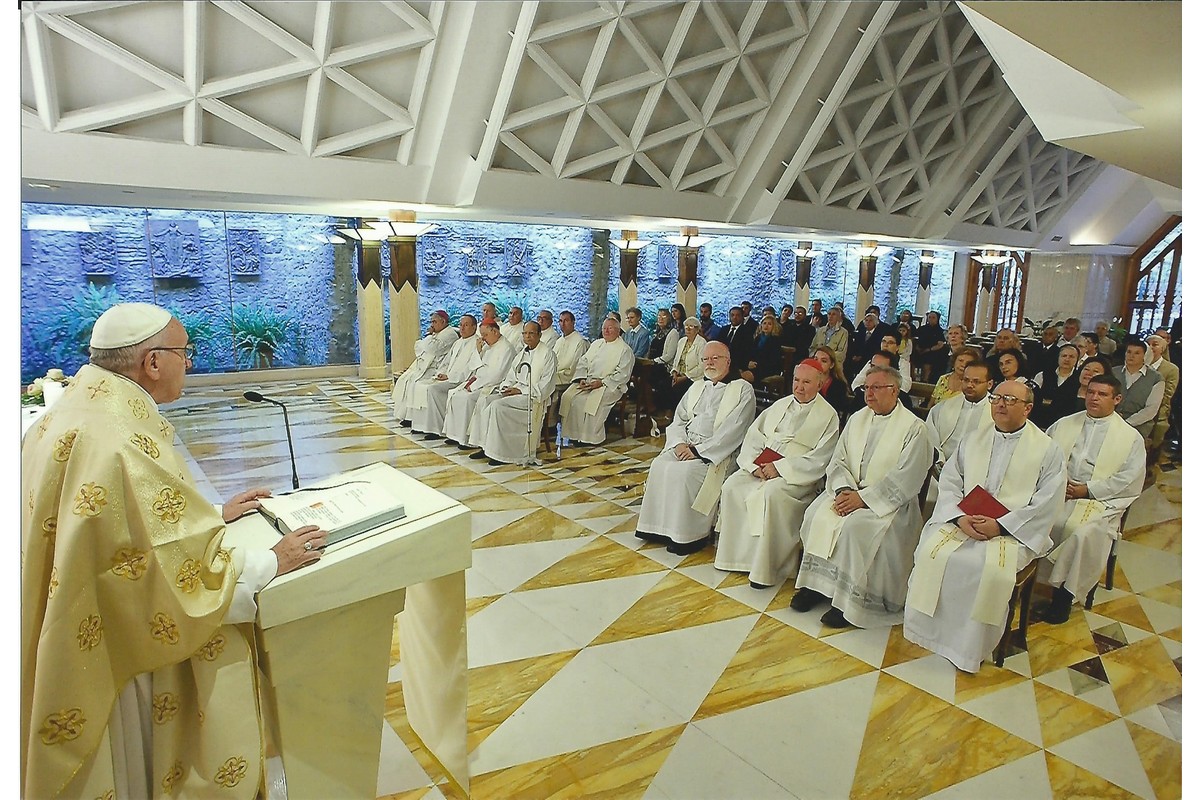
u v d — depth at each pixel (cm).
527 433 576
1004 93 876
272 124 518
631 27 572
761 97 709
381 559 163
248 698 152
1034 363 620
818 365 364
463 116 574
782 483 343
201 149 497
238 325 951
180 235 878
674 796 201
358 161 573
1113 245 1408
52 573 129
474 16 507
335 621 164
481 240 1134
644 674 266
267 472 538
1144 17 127
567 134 630
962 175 980
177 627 135
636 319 808
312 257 998
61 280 795
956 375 428
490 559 376
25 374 782
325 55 483
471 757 217
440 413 655
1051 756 220
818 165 820
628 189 726
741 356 823
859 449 328
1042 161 1064
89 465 130
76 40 405
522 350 600
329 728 167
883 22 662
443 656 199
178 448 607
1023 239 1267
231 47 459
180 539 136
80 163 462
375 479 201
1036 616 317
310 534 157
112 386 141
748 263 1445
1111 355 650
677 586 344
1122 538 412
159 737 147
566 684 258
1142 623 310
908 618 284
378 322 995
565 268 1230
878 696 252
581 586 343
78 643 127
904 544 312
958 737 229
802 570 319
